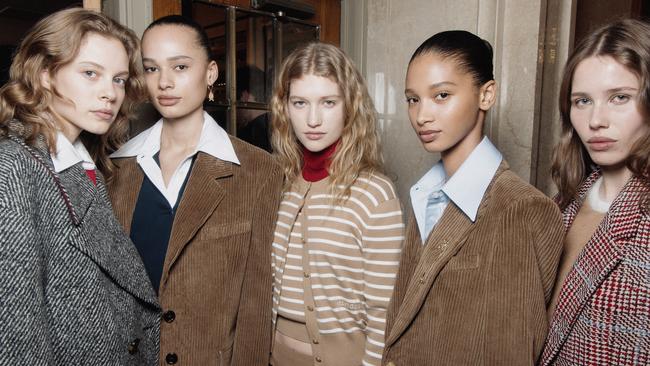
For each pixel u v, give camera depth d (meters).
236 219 1.04
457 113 0.78
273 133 1.12
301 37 1.63
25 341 0.62
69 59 0.77
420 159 1.61
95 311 0.76
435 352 0.76
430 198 0.90
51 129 0.78
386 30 1.66
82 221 0.77
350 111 1.02
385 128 1.70
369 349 0.95
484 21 1.41
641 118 0.66
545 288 0.73
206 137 1.07
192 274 0.99
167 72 1.01
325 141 1.02
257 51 1.51
